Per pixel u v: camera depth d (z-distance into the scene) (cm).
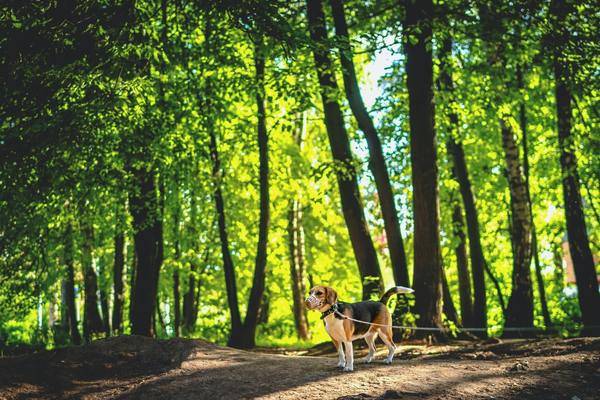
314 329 2997
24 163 1173
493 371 903
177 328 2388
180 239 2267
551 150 2167
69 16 1186
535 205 2347
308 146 2767
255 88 1589
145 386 958
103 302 2466
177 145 1466
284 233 2625
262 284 1855
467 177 1964
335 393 796
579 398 771
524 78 1853
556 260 2455
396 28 1708
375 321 985
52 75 1124
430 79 1508
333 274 3028
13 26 1102
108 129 1277
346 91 1591
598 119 1650
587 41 1470
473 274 1961
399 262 1527
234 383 901
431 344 1399
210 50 1521
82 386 1026
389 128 2033
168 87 1431
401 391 792
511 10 1514
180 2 1345
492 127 2127
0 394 954
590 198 2002
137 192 1491
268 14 1234
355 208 1558
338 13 1580
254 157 2155
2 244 1451
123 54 1204
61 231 1764
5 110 1154
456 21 1641
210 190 1908
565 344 1107
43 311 3275
